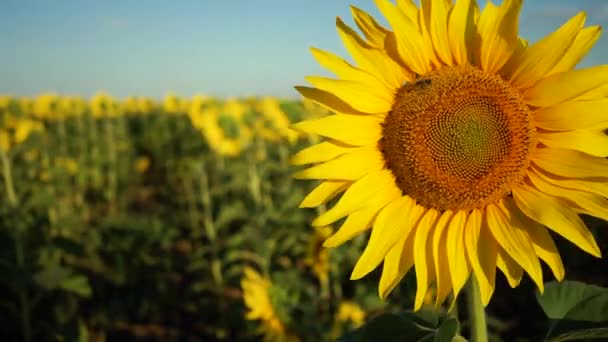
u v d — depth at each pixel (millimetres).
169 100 3514
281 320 740
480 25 346
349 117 357
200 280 1481
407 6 358
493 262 330
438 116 354
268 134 1822
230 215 1486
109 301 1430
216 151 1951
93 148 3051
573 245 914
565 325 335
